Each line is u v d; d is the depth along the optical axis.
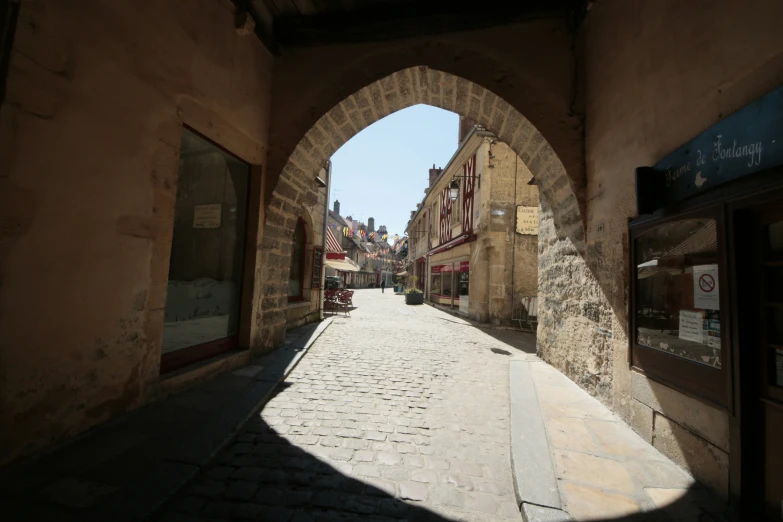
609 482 2.22
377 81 4.91
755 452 1.92
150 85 3.05
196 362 3.94
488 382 4.46
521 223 10.08
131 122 2.88
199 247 3.99
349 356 5.52
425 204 19.89
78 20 2.43
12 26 2.07
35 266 2.22
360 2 4.70
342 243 44.44
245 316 4.71
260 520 1.88
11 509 1.77
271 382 3.93
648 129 2.93
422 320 10.91
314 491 2.15
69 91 2.38
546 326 5.46
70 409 2.48
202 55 3.68
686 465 2.36
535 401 3.57
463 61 4.68
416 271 24.45
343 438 2.84
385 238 31.00
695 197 2.34
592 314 3.84
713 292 2.17
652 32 2.90
